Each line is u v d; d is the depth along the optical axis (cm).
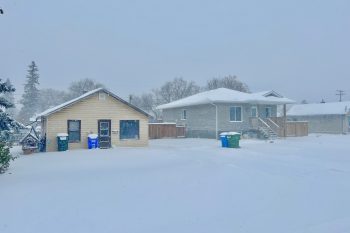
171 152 1994
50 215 684
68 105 2305
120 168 1312
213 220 655
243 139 3195
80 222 641
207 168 1305
